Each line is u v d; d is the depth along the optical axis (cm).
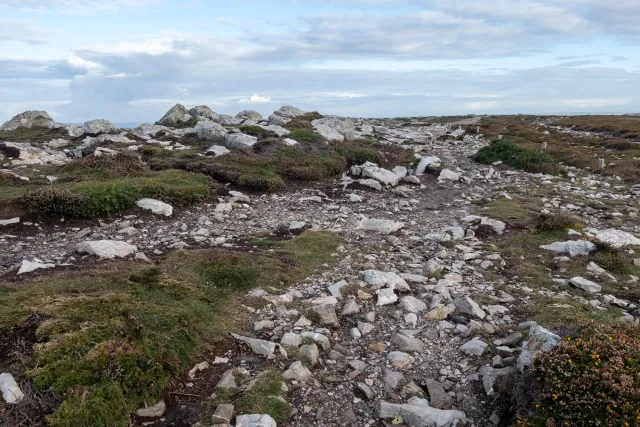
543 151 3434
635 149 3772
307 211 1778
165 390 651
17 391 573
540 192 2197
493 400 664
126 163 2166
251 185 2055
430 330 873
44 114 4703
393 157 3206
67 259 1123
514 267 1196
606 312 915
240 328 852
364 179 2305
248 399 641
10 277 959
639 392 520
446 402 672
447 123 7581
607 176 2720
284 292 1015
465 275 1150
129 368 634
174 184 1838
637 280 1109
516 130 5378
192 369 708
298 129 3328
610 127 5706
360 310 952
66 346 645
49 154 2880
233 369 718
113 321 715
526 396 610
